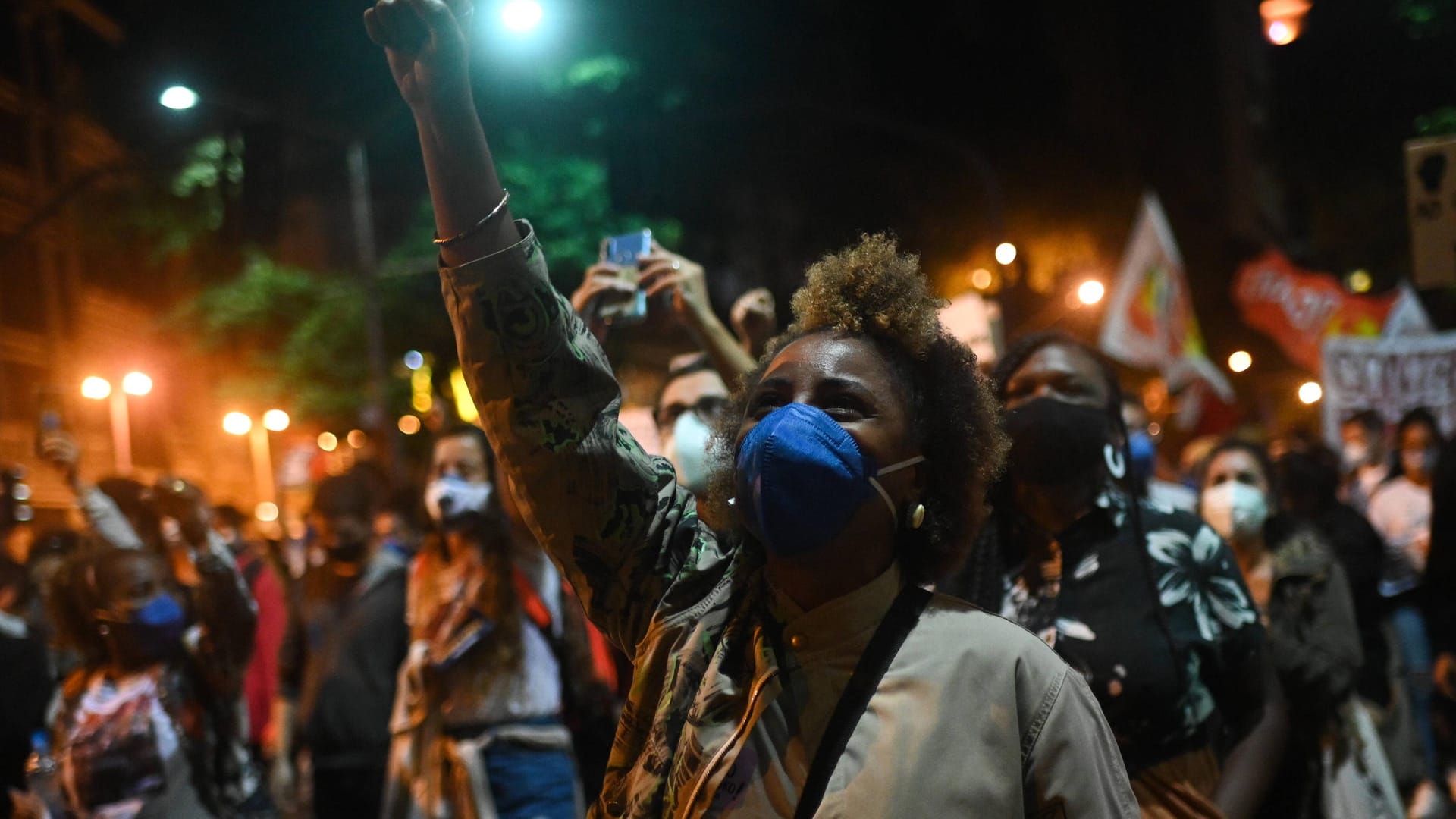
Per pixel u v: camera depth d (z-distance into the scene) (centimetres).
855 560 168
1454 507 450
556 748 466
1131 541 287
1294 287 1426
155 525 652
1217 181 3506
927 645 163
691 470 389
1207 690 285
